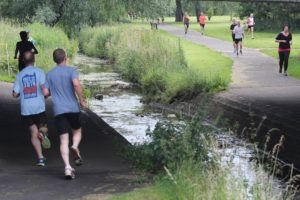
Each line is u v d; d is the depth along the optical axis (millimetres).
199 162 8547
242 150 12555
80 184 8359
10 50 25719
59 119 8625
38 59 25516
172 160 8773
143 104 21391
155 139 9266
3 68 25125
